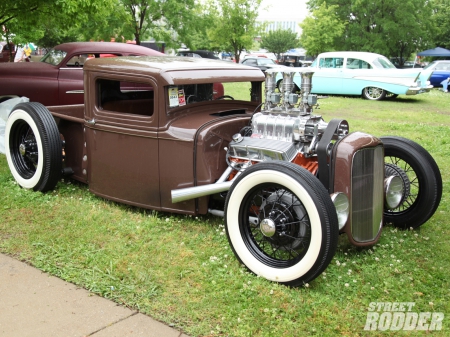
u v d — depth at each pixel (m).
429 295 2.91
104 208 4.15
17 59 15.68
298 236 3.01
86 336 2.44
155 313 2.64
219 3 22.06
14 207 4.13
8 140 4.62
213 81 3.77
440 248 3.57
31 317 2.59
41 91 7.19
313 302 2.77
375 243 3.53
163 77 3.54
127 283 2.94
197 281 2.99
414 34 30.17
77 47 7.40
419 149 3.78
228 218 3.10
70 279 2.98
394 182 3.62
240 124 3.78
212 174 3.58
